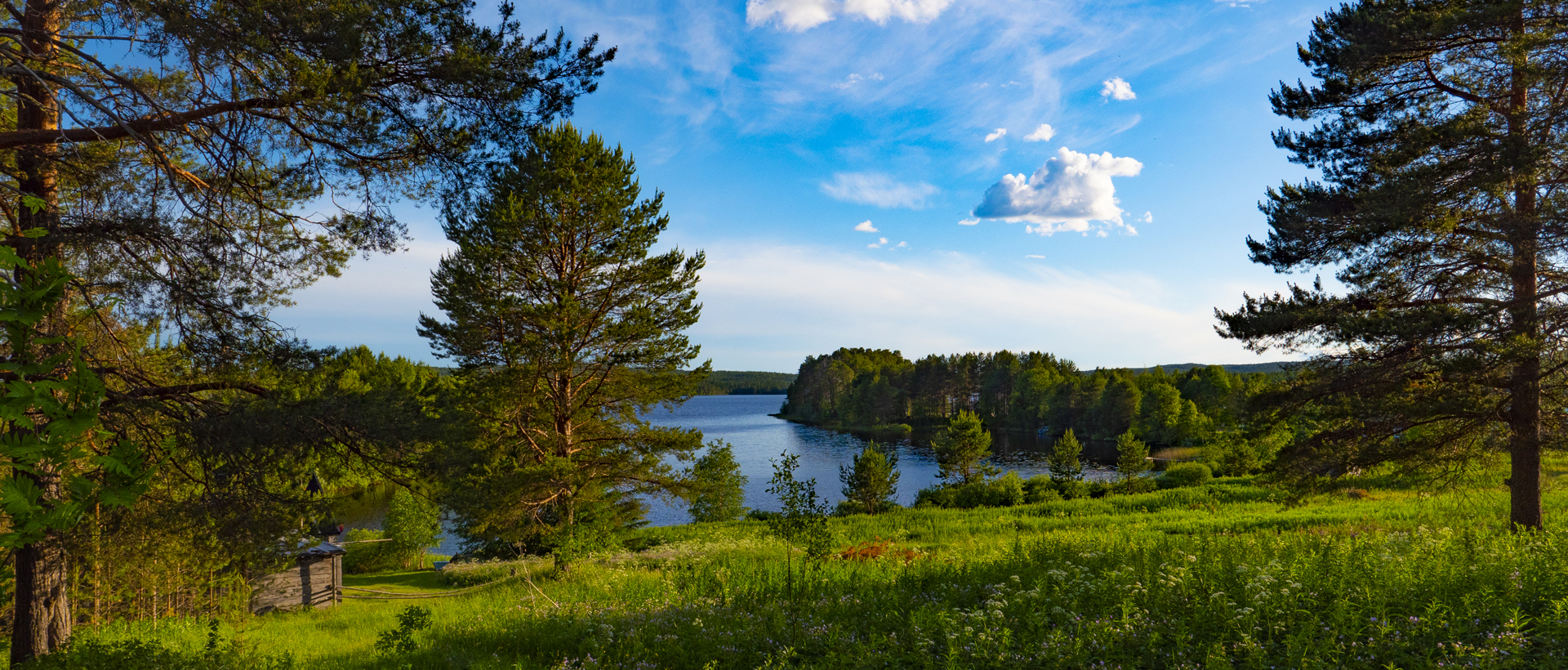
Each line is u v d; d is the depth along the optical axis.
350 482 8.87
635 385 20.22
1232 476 42.09
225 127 7.18
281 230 8.67
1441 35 12.81
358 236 8.30
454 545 37.44
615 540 19.72
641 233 19.14
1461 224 13.58
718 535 26.27
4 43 6.39
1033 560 12.28
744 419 167.38
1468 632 6.56
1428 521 18.17
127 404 7.36
